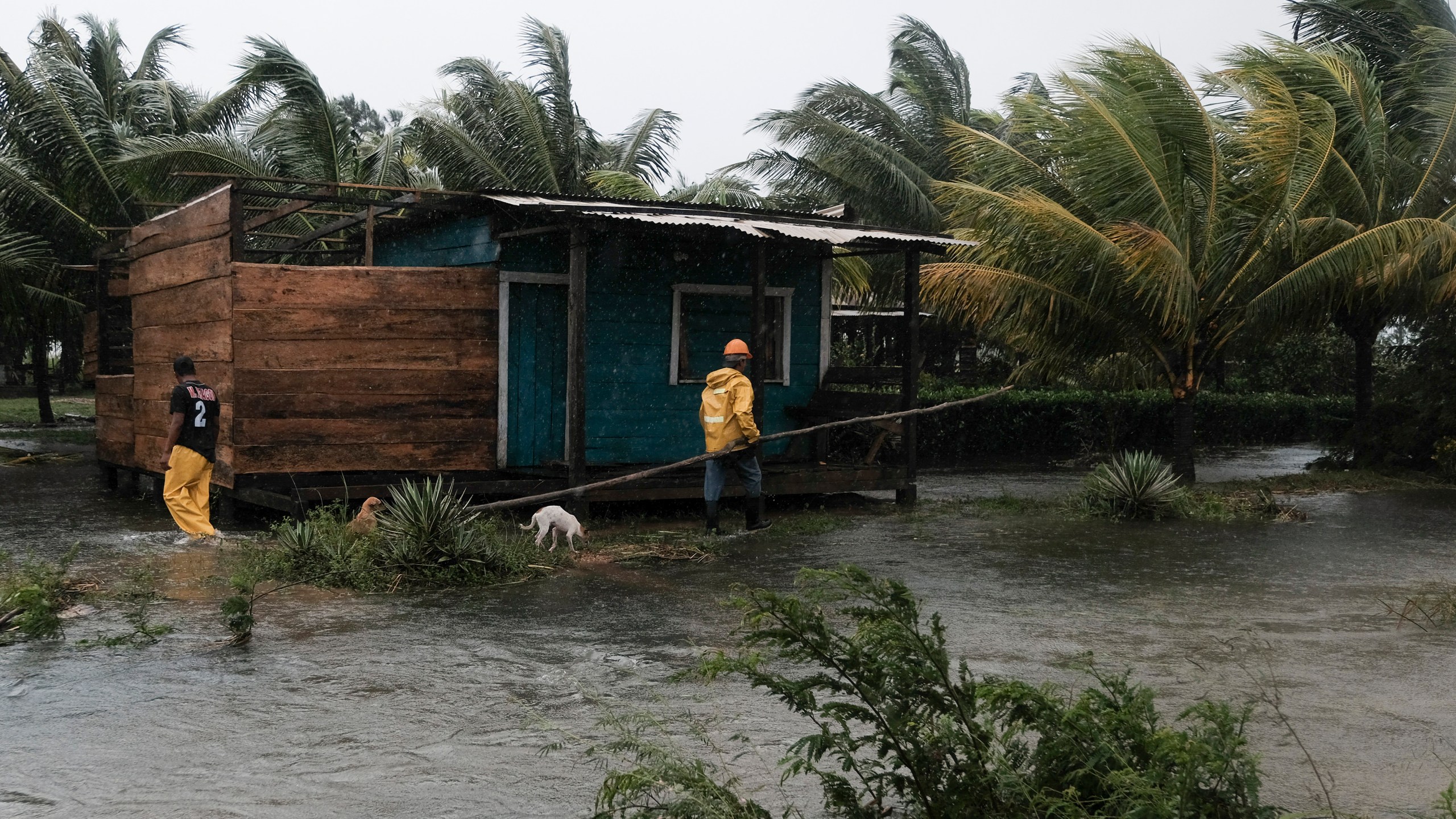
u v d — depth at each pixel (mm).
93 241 21359
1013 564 9062
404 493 10438
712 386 10594
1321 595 7840
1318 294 15195
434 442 11062
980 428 19859
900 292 23875
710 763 4324
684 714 4906
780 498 13406
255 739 4578
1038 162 16797
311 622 6754
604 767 4270
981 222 14820
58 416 27516
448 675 5582
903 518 11898
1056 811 3154
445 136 22844
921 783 3506
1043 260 14898
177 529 10508
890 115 26672
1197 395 23812
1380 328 17797
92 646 6094
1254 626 6836
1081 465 19172
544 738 4609
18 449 18734
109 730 4684
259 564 8281
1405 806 3930
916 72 27875
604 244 12344
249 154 21141
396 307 10883
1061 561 9211
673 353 12781
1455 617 7039
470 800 3947
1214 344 15391
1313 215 15383
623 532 10555
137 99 25672
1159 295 13883
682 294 12836
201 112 24422
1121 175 14273
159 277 11984
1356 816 3719
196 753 4410
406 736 4633
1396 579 8516
